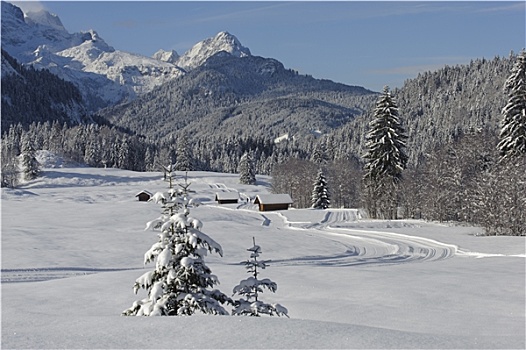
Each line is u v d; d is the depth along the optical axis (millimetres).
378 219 68625
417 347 7258
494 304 16484
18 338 7816
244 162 143875
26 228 54469
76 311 17125
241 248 44906
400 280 22188
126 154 176875
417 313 15250
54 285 22812
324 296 18859
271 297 19141
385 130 61312
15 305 18016
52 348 7281
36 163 135625
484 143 67625
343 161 116562
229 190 128375
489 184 49719
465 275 23781
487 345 7645
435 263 31312
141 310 10250
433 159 69375
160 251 10594
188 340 7523
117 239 47656
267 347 7145
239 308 10930
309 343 7320
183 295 10250
